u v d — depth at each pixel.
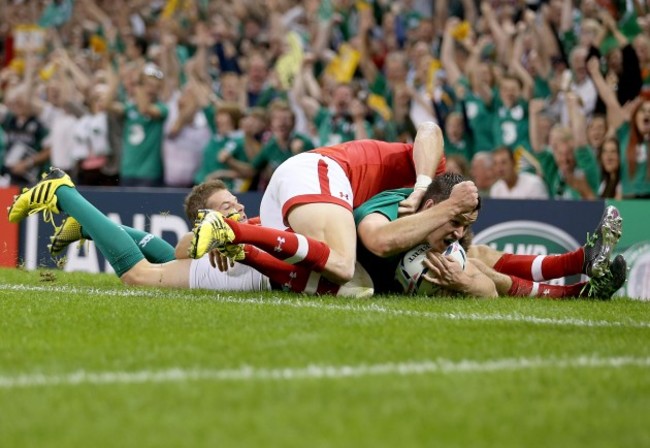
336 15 47.62
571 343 15.55
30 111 47.97
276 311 18.69
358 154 23.23
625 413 11.19
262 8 50.62
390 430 10.23
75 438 9.91
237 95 45.09
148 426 10.34
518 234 32.50
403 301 20.92
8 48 57.06
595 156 36.28
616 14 37.31
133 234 25.12
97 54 52.06
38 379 12.54
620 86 35.84
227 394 11.70
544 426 10.56
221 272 23.08
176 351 14.35
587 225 31.81
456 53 42.19
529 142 38.28
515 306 20.56
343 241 21.06
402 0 47.16
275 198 22.62
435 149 23.44
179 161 43.66
